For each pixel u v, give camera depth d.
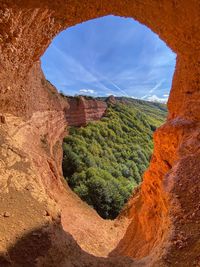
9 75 7.61
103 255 8.05
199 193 4.28
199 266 3.12
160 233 4.77
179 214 4.01
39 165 7.79
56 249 3.74
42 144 11.65
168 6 7.39
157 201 7.00
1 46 6.61
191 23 7.05
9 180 4.52
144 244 6.69
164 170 6.99
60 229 4.32
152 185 7.69
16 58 7.77
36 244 3.57
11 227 3.66
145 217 7.66
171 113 9.82
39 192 4.60
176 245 3.50
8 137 5.77
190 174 4.75
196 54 7.36
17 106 8.80
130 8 8.52
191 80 7.78
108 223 12.36
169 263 3.29
